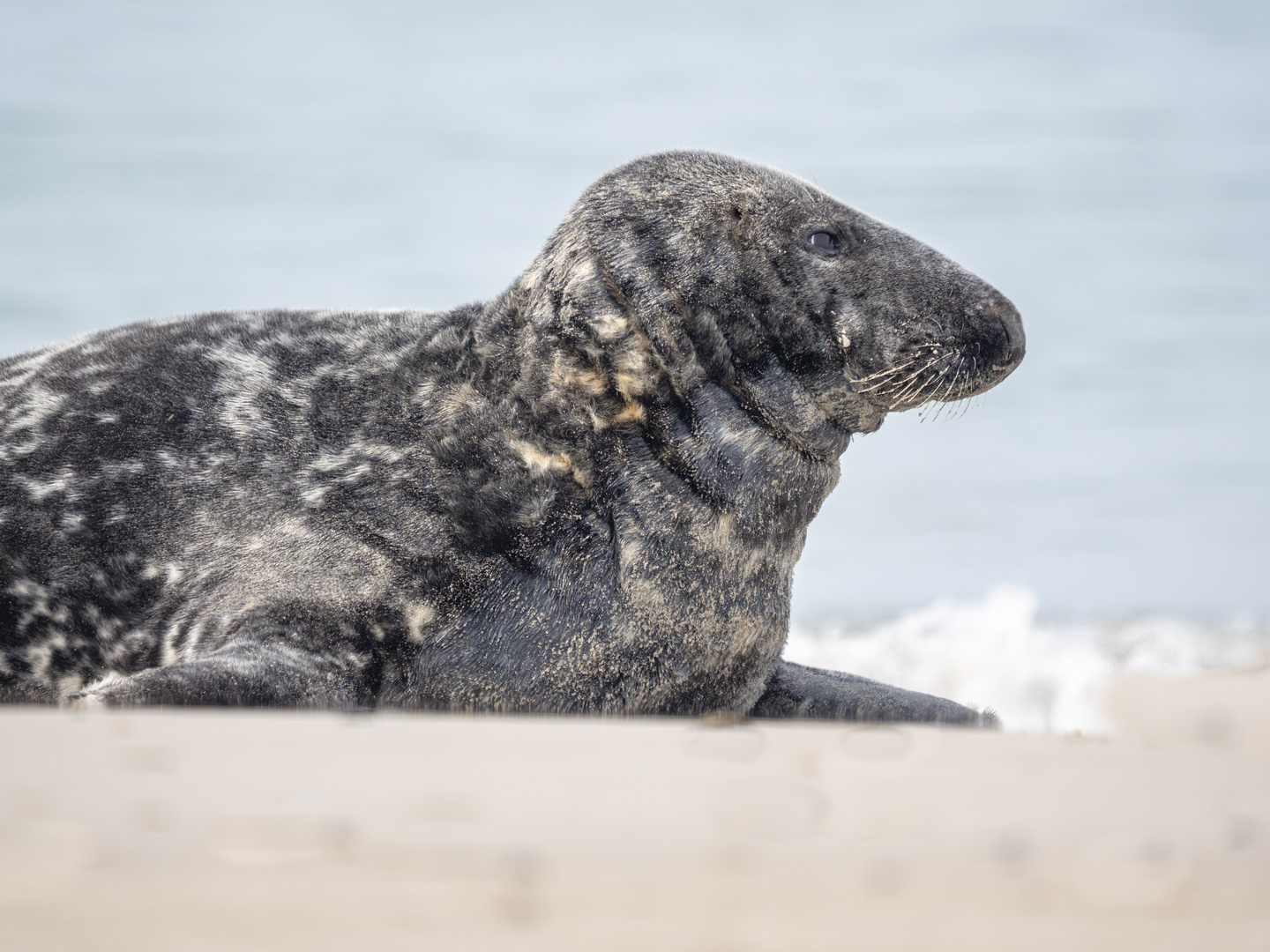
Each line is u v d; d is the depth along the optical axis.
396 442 20.52
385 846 9.34
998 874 8.95
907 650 33.38
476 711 19.41
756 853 9.39
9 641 20.56
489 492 19.86
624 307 20.27
